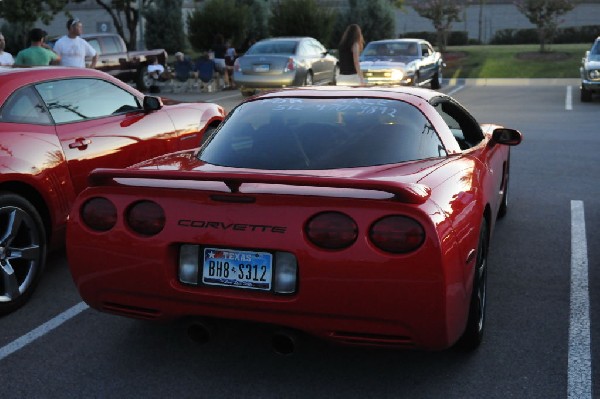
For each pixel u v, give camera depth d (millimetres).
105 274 3418
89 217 3426
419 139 3791
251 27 34125
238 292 3207
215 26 31891
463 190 3510
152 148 5977
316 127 3801
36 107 5051
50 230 4977
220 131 4047
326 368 3654
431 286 2990
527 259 5410
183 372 3635
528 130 12414
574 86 21656
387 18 33531
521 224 6406
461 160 3910
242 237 3146
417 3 30891
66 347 3959
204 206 3236
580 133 11992
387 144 3664
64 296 4801
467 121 4770
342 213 3055
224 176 3068
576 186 7973
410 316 3031
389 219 3012
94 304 3568
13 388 3482
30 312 4512
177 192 3289
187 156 3957
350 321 3100
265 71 18703
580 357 3746
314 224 3070
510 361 3707
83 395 3412
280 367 3670
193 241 3221
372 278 3006
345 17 33875
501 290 4766
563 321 4230
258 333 3484
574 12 43406
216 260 3238
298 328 3176
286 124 3863
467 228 3336
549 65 25500
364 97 4078
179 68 20891
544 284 4871
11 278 4477
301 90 4336
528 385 3449
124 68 21891
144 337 4074
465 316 3367
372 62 19172
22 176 4664
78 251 3457
